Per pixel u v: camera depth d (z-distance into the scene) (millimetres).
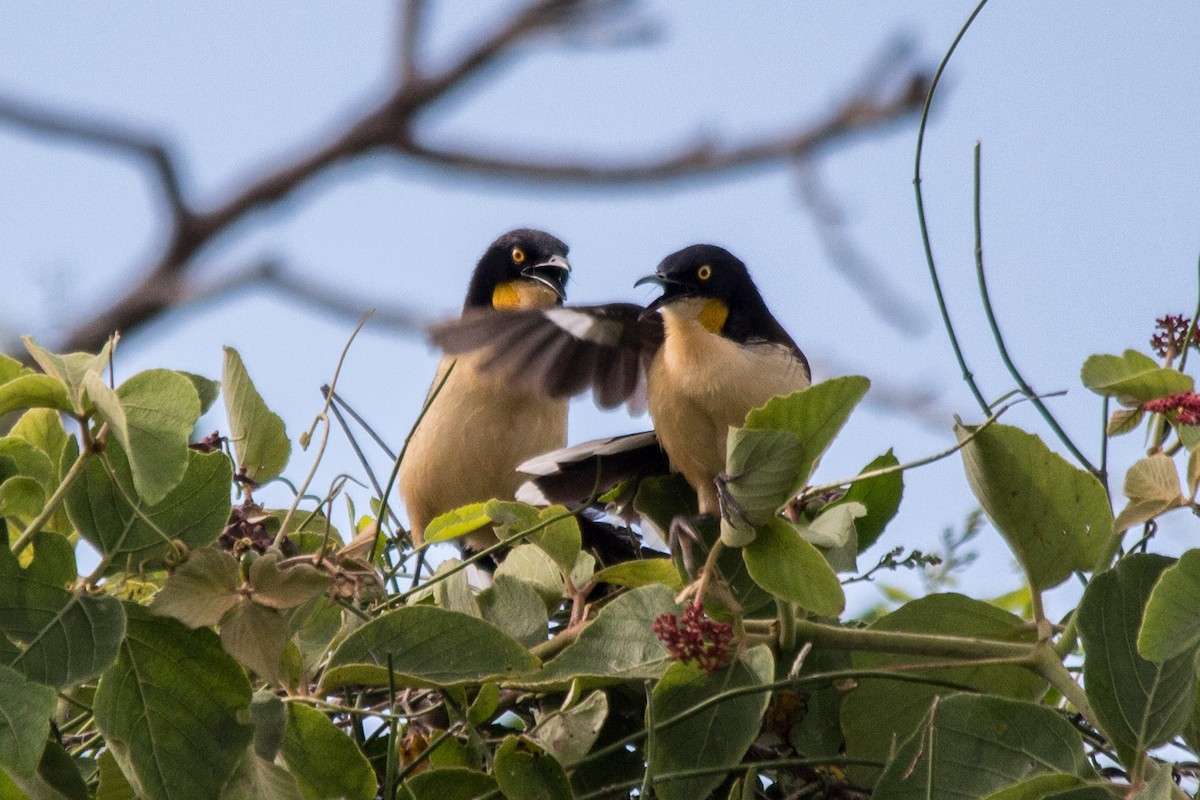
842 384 6039
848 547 7102
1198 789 6113
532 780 6172
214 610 5789
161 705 5715
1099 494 6680
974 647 6559
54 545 5688
